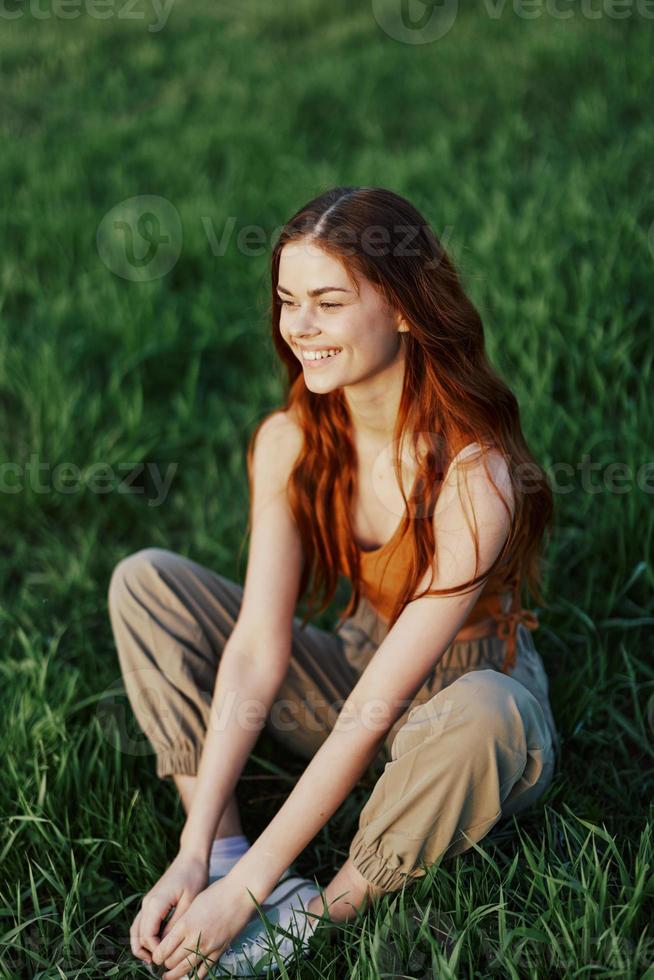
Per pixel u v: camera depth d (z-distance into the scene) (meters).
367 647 3.03
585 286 5.09
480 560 2.53
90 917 2.85
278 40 9.70
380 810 2.46
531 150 6.98
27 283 6.01
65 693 3.43
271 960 2.46
